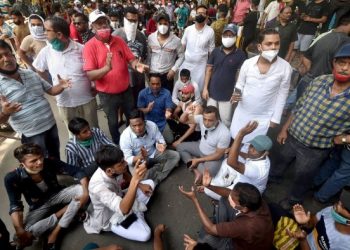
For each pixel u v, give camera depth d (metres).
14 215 2.19
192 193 2.05
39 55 2.79
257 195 1.68
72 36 3.97
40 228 2.29
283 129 2.51
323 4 4.70
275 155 3.13
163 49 3.69
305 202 2.72
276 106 2.58
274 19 5.50
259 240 1.70
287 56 4.26
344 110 1.94
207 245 1.95
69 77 2.78
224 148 2.87
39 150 2.21
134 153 3.04
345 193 1.55
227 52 3.25
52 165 2.44
